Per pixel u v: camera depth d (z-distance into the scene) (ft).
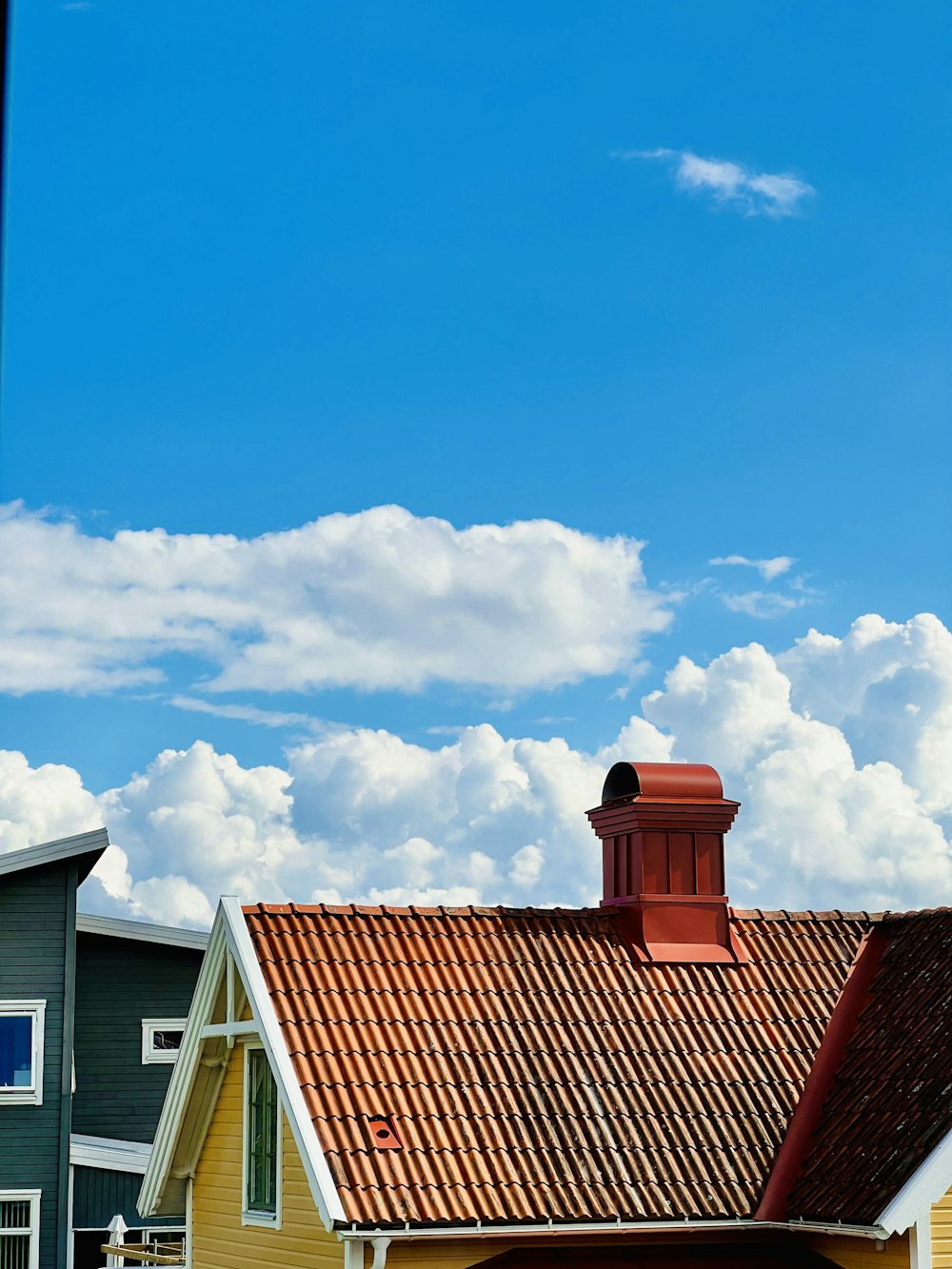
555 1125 49.39
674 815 59.21
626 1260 48.08
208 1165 59.67
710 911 58.59
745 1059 53.72
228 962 55.42
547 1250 47.75
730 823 59.93
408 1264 45.93
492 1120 48.93
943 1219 45.42
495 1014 53.01
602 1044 53.01
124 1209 99.14
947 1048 49.67
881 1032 53.57
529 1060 51.57
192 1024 58.03
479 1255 46.80
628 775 61.26
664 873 58.65
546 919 57.98
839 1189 47.03
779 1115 51.75
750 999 56.44
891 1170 46.06
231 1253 55.93
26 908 98.73
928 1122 46.96
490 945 56.03
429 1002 52.70
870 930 59.98
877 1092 50.37
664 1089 51.75
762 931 59.77
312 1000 51.42
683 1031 54.39
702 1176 49.06
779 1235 49.60
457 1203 45.85
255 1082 54.70
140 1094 105.29
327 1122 47.24
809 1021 55.83
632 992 55.62
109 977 106.22
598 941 57.62
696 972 57.16
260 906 54.44
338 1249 47.11
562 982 55.26
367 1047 50.24
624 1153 49.11
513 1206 46.32
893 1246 45.68
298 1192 50.29
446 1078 49.96
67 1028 97.71
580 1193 47.39
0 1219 95.25
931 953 56.13
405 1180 46.11
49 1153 96.17
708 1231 48.65
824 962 58.75
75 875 99.71
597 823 61.57
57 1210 95.61
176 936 106.83
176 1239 98.22
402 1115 48.19
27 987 97.76
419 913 56.29
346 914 55.21
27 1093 96.58
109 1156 99.09
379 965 53.62
